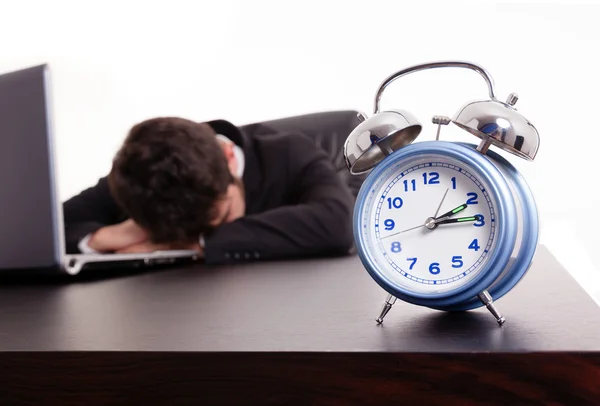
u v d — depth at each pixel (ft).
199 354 1.96
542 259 4.45
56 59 8.46
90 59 8.41
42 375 2.07
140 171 6.28
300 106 8.18
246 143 7.52
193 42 8.25
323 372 1.90
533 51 7.74
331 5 7.98
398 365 1.86
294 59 8.13
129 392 2.01
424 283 2.37
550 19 7.68
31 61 8.52
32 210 3.98
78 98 8.45
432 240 2.38
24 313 3.07
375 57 7.98
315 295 3.24
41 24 8.45
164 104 8.37
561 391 1.79
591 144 7.71
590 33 7.61
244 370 1.94
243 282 4.03
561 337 1.97
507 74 7.80
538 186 7.84
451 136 7.69
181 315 2.75
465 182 2.35
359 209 2.46
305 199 6.82
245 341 2.09
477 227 2.32
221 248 6.07
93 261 4.58
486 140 2.31
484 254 2.30
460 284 2.30
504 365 1.81
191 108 8.35
